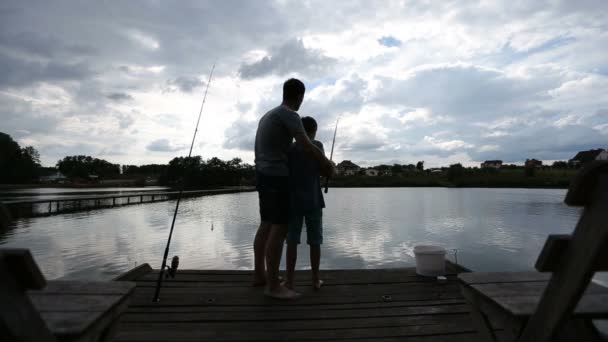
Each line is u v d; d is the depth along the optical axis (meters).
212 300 2.78
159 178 108.38
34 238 14.39
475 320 1.75
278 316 2.49
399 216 24.36
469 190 87.38
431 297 2.91
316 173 3.03
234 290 3.04
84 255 10.86
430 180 128.38
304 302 2.77
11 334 0.84
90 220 21.44
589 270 0.97
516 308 1.35
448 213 26.62
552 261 1.09
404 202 41.84
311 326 2.34
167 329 2.25
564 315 1.06
